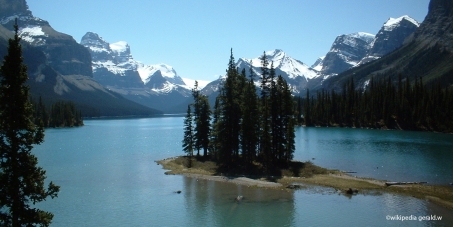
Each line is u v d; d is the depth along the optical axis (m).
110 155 93.19
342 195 46.50
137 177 61.62
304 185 52.69
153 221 38.25
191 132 81.00
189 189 51.94
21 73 23.91
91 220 38.56
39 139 24.58
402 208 40.34
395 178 57.28
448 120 153.75
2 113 23.05
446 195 45.44
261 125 67.75
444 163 72.06
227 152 67.50
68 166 74.19
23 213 23.41
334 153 88.56
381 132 155.62
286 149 68.25
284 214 39.41
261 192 49.22
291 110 69.25
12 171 23.38
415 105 169.50
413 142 113.38
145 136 161.12
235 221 37.72
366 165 70.19
